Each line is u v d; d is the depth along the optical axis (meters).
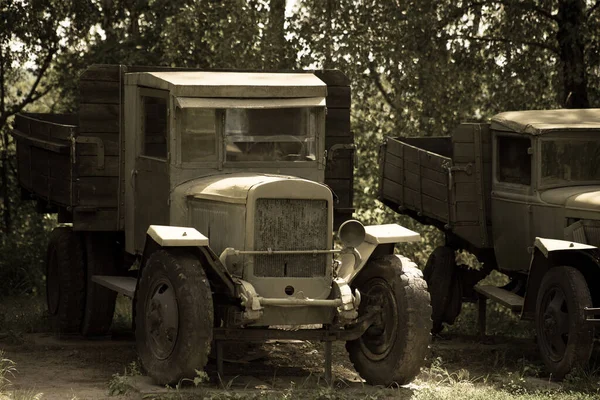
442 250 13.40
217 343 9.17
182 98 9.80
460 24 18.00
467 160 12.59
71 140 11.14
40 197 12.88
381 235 9.53
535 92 17.89
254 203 8.92
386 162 13.83
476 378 10.23
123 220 11.34
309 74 10.81
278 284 9.02
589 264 10.66
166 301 8.79
